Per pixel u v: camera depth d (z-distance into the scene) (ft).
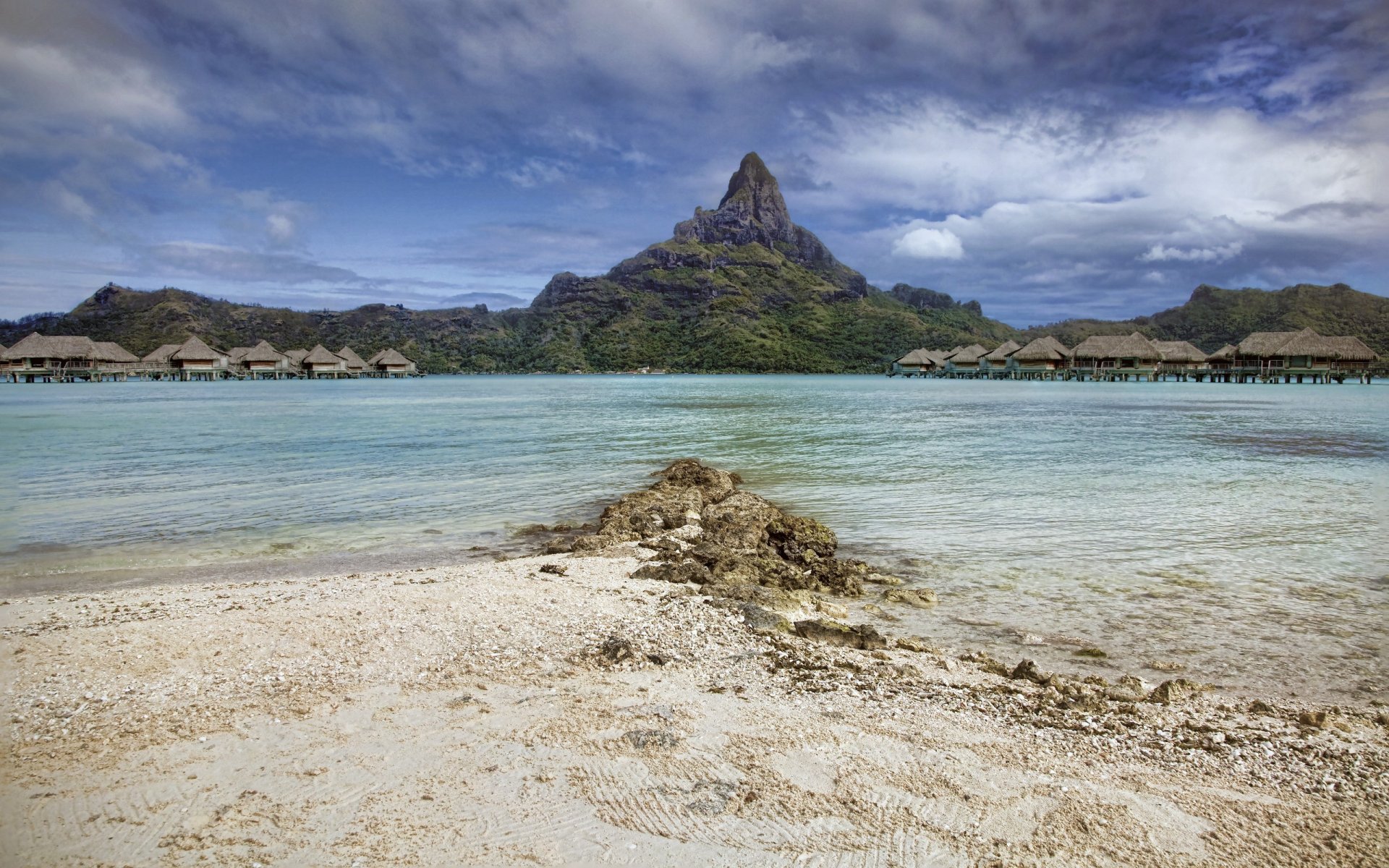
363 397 229.04
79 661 22.24
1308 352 298.35
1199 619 29.32
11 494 58.18
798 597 30.14
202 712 18.83
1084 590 33.45
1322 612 30.12
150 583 35.32
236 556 41.01
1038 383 342.03
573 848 13.25
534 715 18.70
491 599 29.19
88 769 15.93
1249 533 44.52
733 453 84.43
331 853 13.03
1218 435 106.01
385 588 31.42
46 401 203.31
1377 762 17.12
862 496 57.16
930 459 79.36
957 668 23.36
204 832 13.61
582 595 30.07
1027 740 17.93
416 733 17.63
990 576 35.73
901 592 32.55
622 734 17.61
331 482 64.75
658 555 37.96
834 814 14.42
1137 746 17.72
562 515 52.24
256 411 159.33
